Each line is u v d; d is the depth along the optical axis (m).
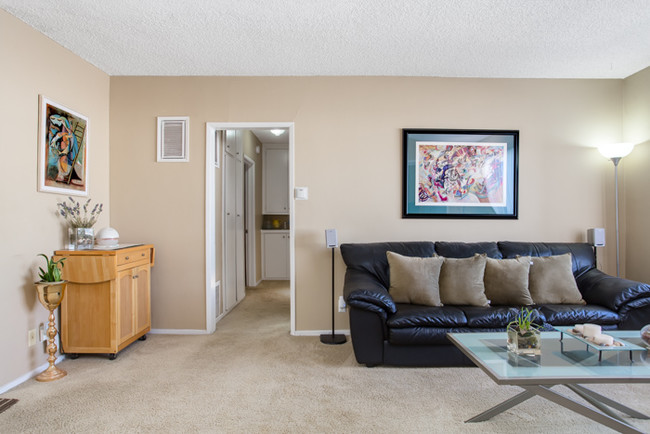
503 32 2.73
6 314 2.38
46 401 2.21
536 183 3.64
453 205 3.61
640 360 1.82
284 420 2.00
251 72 3.50
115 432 1.89
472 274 2.97
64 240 2.92
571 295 2.95
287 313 4.32
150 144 3.56
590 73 3.53
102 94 3.45
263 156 6.77
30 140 2.59
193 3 2.35
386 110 3.60
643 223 3.44
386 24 2.62
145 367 2.71
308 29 2.69
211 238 3.57
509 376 1.61
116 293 2.82
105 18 2.52
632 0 2.32
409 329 2.63
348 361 2.84
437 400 2.21
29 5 2.35
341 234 3.58
